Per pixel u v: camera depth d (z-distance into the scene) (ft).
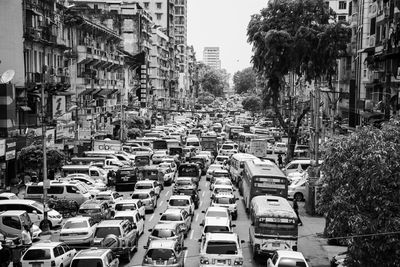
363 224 64.23
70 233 90.17
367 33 180.34
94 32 243.81
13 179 151.74
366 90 176.24
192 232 109.29
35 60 174.91
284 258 71.72
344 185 67.67
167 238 83.41
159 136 271.28
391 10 139.54
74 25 216.13
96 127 248.32
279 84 209.97
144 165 185.26
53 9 191.72
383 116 141.49
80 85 222.48
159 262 74.13
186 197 117.50
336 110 225.15
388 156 64.08
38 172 154.20
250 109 504.43
